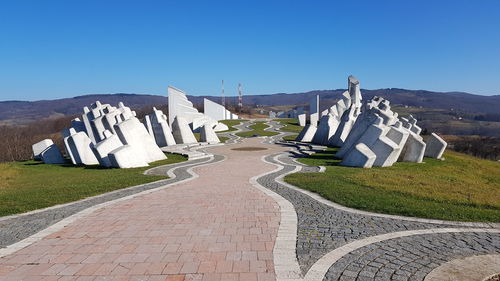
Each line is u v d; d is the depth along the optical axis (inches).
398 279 190.7
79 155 783.7
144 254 230.4
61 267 214.7
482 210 320.2
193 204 360.5
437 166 668.7
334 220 296.7
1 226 303.1
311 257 220.2
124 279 196.1
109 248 243.0
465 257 218.5
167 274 200.8
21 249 246.1
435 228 273.9
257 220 299.4
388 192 389.7
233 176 548.1
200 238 257.6
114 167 689.0
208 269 205.9
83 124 1005.2
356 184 434.6
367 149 628.7
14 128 2677.2
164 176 550.6
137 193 422.9
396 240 248.7
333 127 1065.5
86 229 286.5
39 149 957.2
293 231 269.1
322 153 863.1
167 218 311.3
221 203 362.3
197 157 813.2
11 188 501.7
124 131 733.9
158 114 1060.5
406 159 711.7
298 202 359.9
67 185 484.7
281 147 1042.7
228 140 1325.0
